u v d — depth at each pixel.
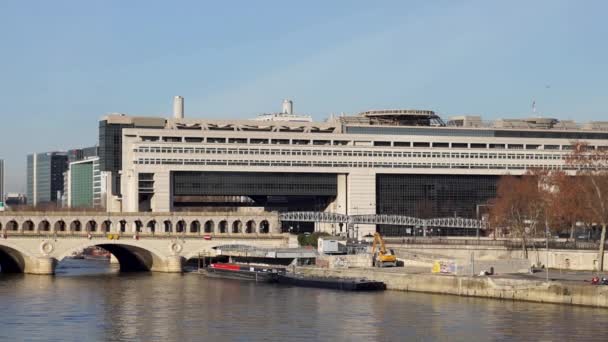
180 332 192.12
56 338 185.75
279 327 196.75
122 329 195.88
